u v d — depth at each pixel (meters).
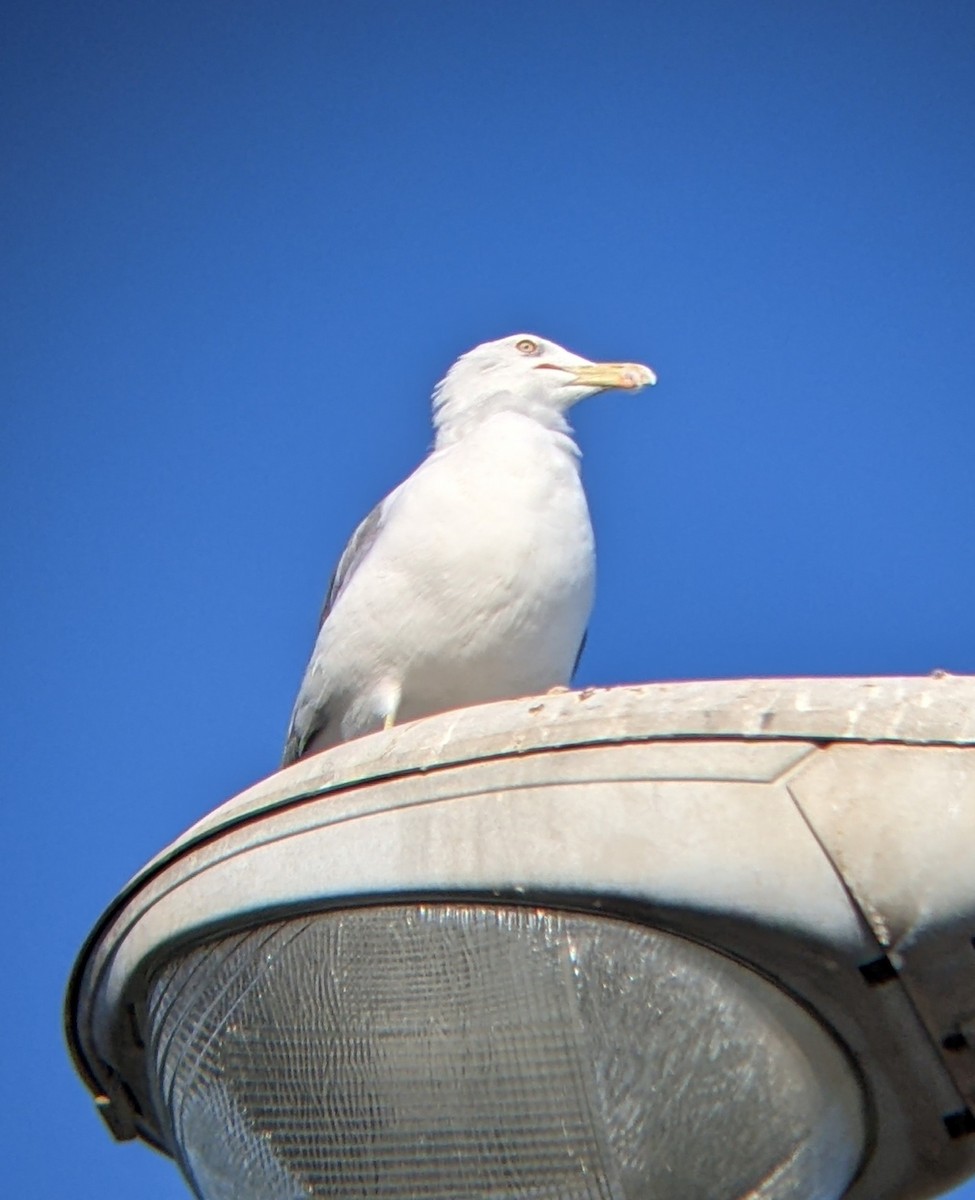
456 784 7.33
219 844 7.78
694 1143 7.14
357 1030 7.42
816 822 6.96
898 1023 7.21
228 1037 7.70
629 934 7.17
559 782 7.20
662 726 7.14
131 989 8.17
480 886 7.20
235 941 7.71
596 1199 7.13
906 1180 7.93
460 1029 7.28
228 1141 7.77
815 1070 7.26
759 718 7.09
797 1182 7.32
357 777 7.51
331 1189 7.47
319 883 7.41
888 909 6.91
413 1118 7.32
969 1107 7.57
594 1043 7.17
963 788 6.89
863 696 7.11
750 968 7.14
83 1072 8.96
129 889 8.13
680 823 7.04
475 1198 7.25
